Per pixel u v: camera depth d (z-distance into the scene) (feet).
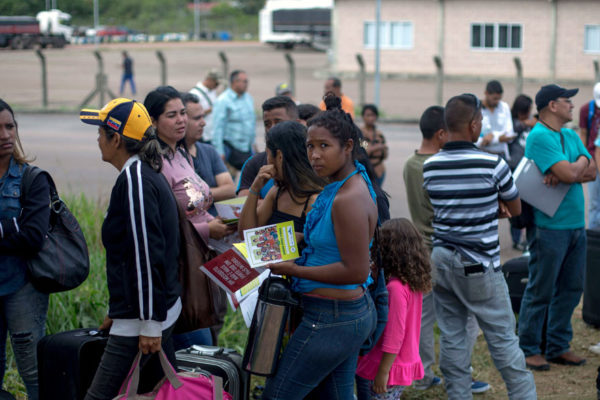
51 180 12.58
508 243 28.19
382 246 12.87
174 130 13.00
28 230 11.91
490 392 16.49
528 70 105.09
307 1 162.30
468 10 106.32
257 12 336.90
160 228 10.44
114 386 10.64
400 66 111.14
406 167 16.49
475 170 13.46
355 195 10.18
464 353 14.24
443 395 16.31
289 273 10.37
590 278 19.90
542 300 16.97
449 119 13.78
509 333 13.73
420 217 16.21
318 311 10.46
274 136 11.20
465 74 108.06
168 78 109.09
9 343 16.47
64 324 16.89
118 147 10.84
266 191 13.04
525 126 27.73
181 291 11.28
